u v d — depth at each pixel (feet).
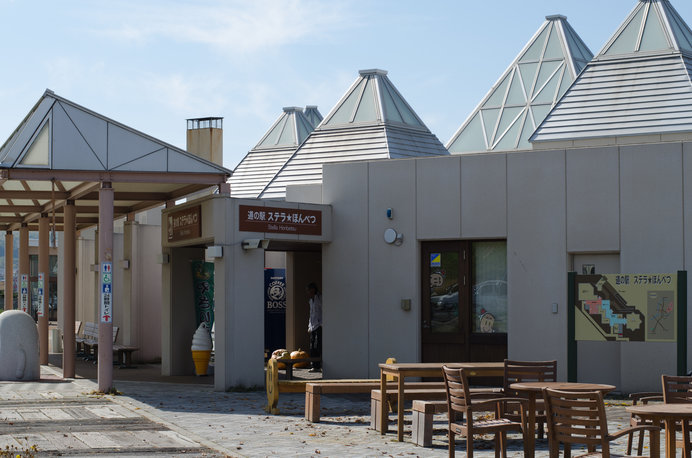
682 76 75.92
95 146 55.26
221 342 57.06
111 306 54.90
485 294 60.08
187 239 63.05
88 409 46.80
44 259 76.64
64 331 63.98
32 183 61.41
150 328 82.84
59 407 47.55
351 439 37.58
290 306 78.54
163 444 35.70
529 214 57.98
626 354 54.70
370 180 63.16
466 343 60.18
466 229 59.77
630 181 55.42
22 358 62.08
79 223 87.10
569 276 49.88
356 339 63.00
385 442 36.88
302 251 77.15
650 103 75.00
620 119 74.90
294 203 61.62
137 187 66.74
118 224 95.55
